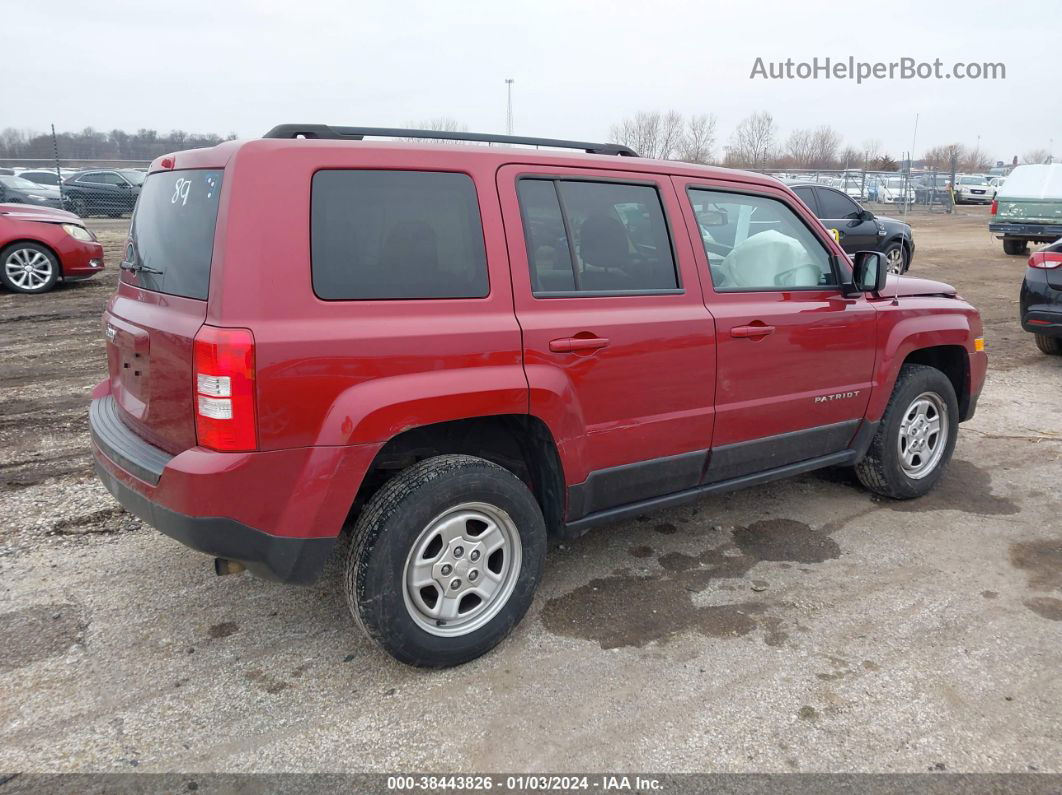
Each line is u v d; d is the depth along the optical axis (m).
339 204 2.71
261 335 2.50
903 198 35.16
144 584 3.61
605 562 3.90
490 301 2.97
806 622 3.36
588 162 3.32
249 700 2.83
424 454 3.22
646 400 3.40
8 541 4.01
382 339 2.70
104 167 23.17
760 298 3.80
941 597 3.56
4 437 5.55
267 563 2.65
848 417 4.23
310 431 2.60
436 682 2.94
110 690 2.87
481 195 3.01
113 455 2.92
